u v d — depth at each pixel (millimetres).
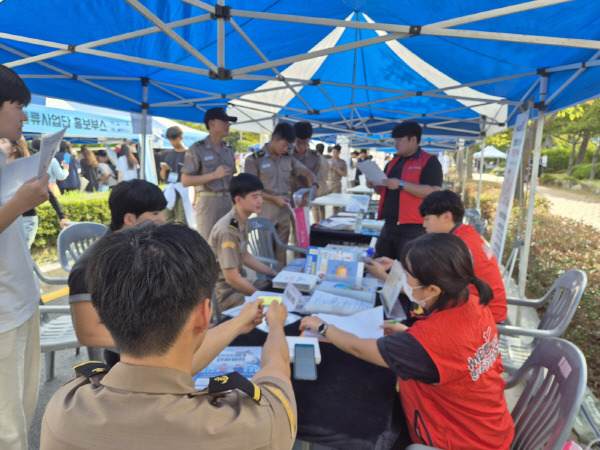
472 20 1950
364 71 5164
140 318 623
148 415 613
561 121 17844
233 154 4570
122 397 633
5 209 1380
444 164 17250
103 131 7719
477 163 38125
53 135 1423
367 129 7422
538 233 6484
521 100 4277
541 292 4371
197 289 656
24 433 1652
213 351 1243
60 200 6625
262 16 2143
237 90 5031
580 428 2371
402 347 1338
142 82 4254
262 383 828
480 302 1402
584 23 2633
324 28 3629
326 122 7746
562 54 3100
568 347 1466
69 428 625
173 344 659
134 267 627
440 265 1320
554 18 2617
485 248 2389
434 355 1294
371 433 1230
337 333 1608
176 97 5012
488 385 1369
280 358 998
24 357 1693
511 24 2801
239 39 3463
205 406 654
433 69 4672
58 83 3793
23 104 1494
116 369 669
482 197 11633
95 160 11047
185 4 2689
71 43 3133
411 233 3854
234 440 634
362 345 1469
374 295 2316
